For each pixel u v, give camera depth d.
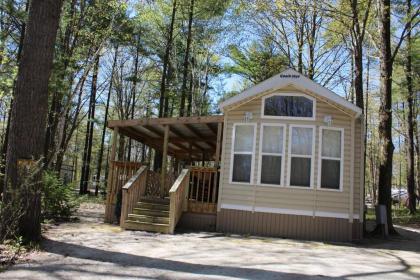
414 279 6.91
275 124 12.54
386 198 13.86
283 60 24.33
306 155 12.30
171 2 23.72
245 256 8.40
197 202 12.88
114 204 13.49
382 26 14.64
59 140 21.75
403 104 32.19
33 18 8.45
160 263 7.38
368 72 28.27
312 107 12.48
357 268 7.67
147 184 14.23
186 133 15.89
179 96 25.98
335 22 20.59
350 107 12.19
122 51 29.41
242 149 12.71
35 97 8.31
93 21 21.17
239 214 12.41
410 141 25.77
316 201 12.09
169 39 23.67
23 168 7.96
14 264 6.82
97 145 43.88
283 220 12.14
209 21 24.56
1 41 16.77
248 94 12.77
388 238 12.97
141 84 32.56
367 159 40.97
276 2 18.28
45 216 12.34
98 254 7.89
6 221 7.77
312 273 7.00
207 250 8.91
